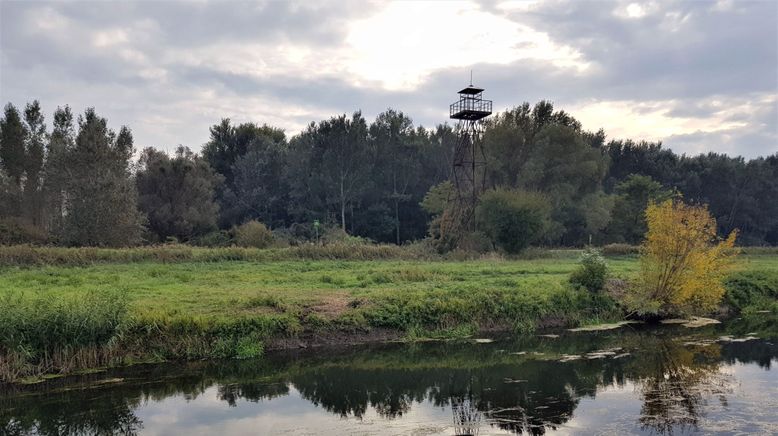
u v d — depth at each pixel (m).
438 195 64.94
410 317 22.14
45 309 16.78
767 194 91.88
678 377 16.75
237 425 12.93
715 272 25.80
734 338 22.42
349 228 75.44
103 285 24.70
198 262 35.22
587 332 23.45
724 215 93.38
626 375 17.05
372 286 26.53
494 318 23.58
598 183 69.56
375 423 13.00
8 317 16.03
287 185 78.31
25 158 56.31
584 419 13.09
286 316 20.44
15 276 26.55
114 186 46.62
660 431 12.20
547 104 72.56
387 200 77.19
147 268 31.44
